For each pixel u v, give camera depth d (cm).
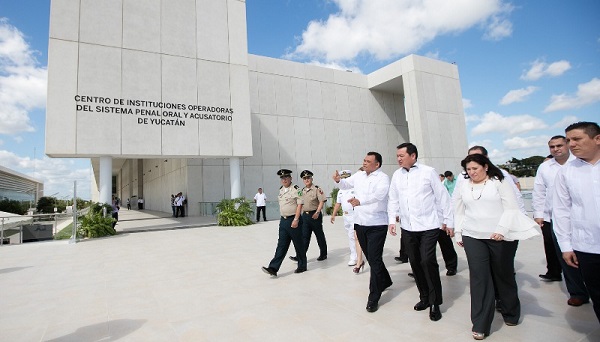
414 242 369
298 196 545
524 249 680
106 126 1234
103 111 1232
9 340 331
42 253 848
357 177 432
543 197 457
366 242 406
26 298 471
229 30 1549
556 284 445
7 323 377
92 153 1202
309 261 664
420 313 365
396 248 762
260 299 434
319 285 489
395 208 390
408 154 379
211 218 1795
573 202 277
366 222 403
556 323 322
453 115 2486
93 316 393
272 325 346
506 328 317
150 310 408
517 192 406
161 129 1341
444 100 2459
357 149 2550
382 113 2723
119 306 427
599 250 259
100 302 445
